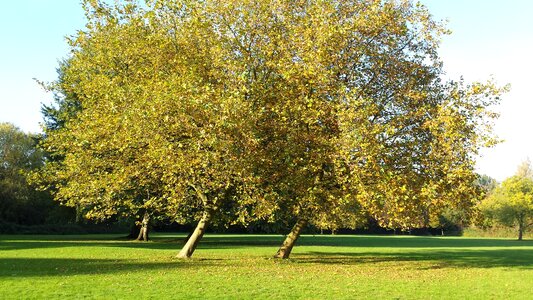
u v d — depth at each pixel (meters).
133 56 24.34
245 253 32.34
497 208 84.56
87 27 25.28
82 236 59.72
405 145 21.97
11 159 63.97
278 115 21.14
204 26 22.53
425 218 22.34
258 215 21.25
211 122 19.48
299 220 27.91
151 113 19.45
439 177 21.02
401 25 23.47
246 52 23.17
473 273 21.66
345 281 17.55
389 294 14.73
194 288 14.78
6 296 12.81
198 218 27.56
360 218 26.77
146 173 22.77
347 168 20.59
